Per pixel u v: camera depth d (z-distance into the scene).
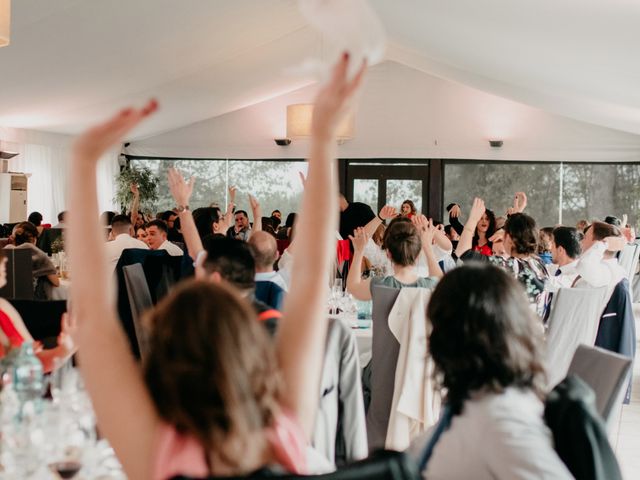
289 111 9.53
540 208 14.12
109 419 1.20
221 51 10.77
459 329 1.78
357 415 3.04
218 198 15.15
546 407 1.76
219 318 1.18
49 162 12.99
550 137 13.92
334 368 2.96
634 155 13.66
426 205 14.38
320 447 2.90
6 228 9.95
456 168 14.33
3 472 2.02
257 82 12.95
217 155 14.95
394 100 14.32
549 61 8.65
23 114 11.38
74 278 1.23
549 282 5.11
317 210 1.29
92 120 12.36
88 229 1.23
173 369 1.16
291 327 1.29
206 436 1.15
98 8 8.04
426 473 1.79
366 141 14.43
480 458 1.70
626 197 13.88
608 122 12.75
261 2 9.30
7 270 5.97
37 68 9.45
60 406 2.39
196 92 12.59
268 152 14.86
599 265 5.37
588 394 1.77
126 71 10.45
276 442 1.21
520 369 1.75
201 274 2.68
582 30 6.59
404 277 4.12
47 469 2.06
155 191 15.09
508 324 1.77
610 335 5.44
